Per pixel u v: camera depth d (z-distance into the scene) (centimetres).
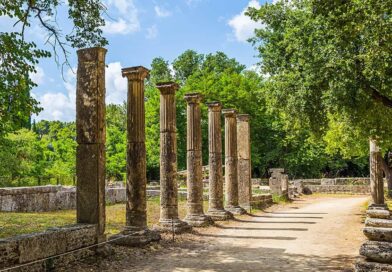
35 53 1112
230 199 2172
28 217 1672
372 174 2080
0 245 750
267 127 5153
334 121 2395
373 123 1638
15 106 1074
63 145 3738
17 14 1097
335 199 3556
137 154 1283
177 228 1467
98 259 995
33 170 3234
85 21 1345
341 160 5238
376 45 1286
